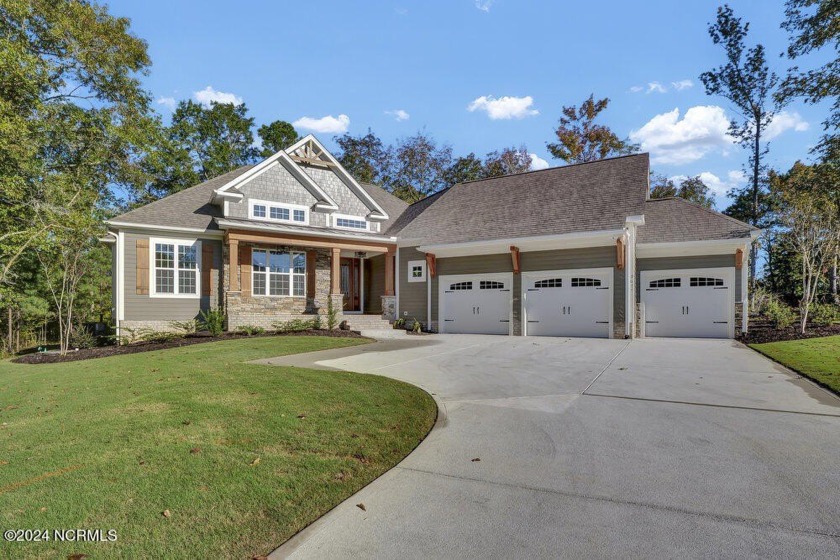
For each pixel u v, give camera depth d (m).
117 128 19.56
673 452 4.35
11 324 17.27
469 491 3.60
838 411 5.63
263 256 17.53
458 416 5.70
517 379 8.00
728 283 15.44
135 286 15.52
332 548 2.82
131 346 13.69
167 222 16.17
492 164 38.50
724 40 28.66
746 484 3.62
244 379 7.69
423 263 18.94
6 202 14.30
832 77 18.31
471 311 17.61
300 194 18.92
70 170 18.92
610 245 15.12
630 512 3.21
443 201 21.41
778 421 5.25
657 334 16.28
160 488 3.56
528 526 3.05
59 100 18.59
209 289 16.84
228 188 16.98
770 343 12.60
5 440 4.79
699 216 16.86
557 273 16.00
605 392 6.87
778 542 2.80
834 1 17.50
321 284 18.89
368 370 8.95
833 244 15.20
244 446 4.51
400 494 3.56
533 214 17.59
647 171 17.39
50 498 3.40
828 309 16.47
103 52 18.73
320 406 5.98
